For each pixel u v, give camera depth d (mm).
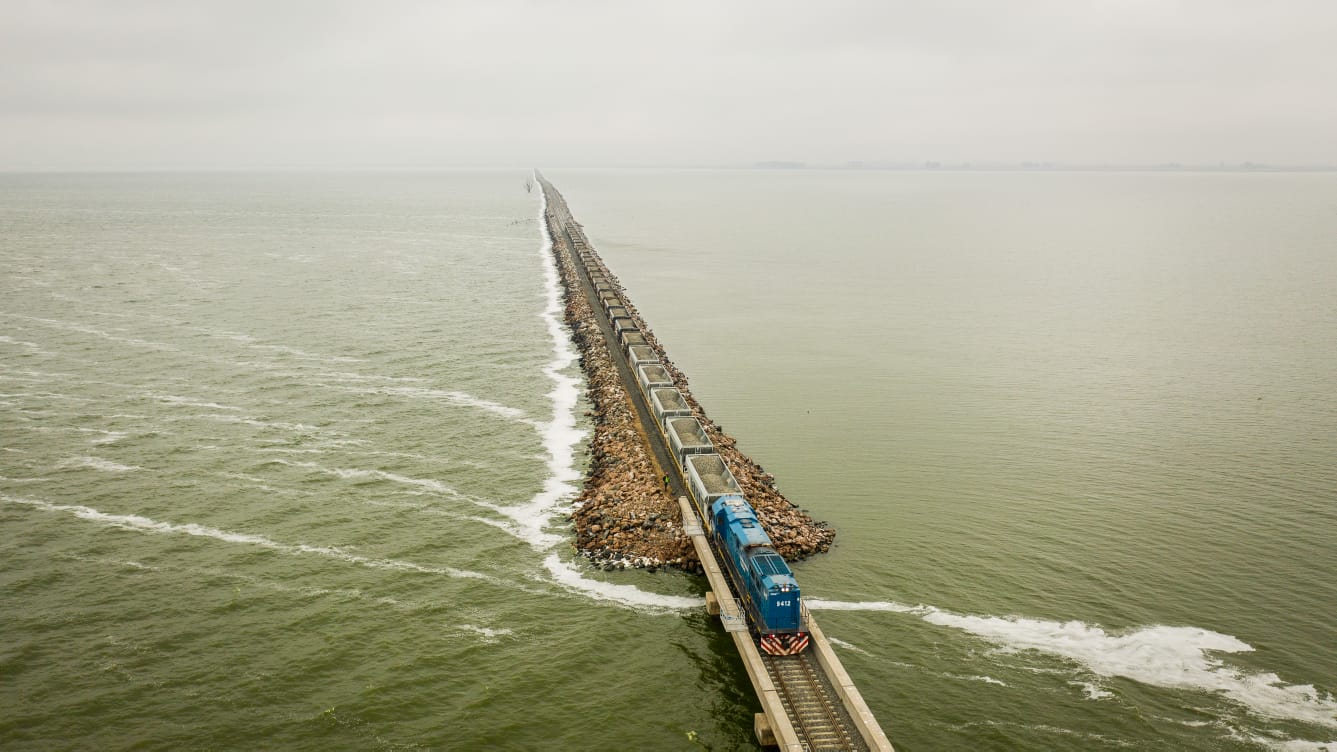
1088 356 122625
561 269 194875
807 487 74438
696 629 52875
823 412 95875
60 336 122125
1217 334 137375
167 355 113375
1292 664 49406
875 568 59844
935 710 45281
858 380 109375
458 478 75438
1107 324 145875
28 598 55312
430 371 109000
